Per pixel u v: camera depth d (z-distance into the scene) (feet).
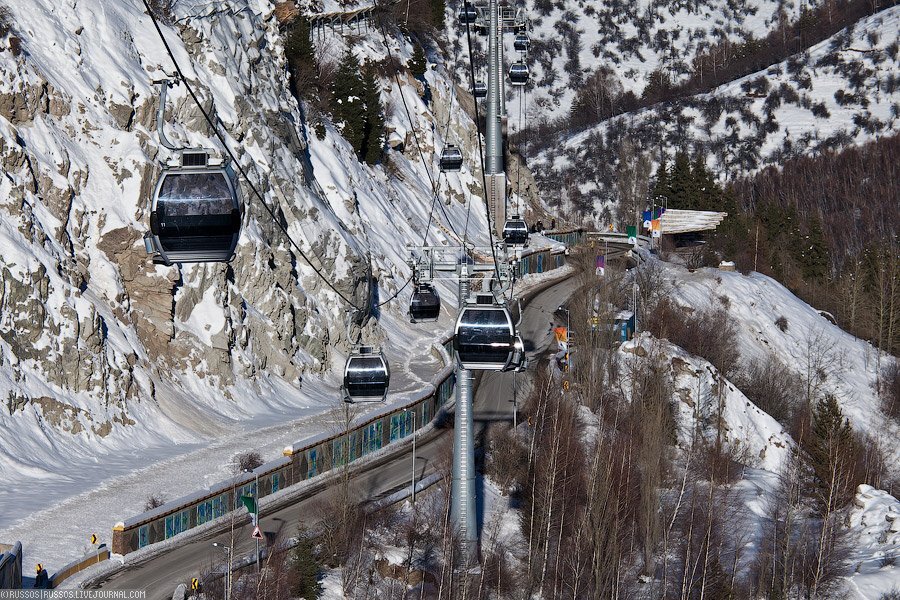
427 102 491.72
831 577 198.39
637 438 229.04
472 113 553.23
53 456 204.74
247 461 207.82
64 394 216.95
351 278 309.63
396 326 341.21
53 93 250.78
